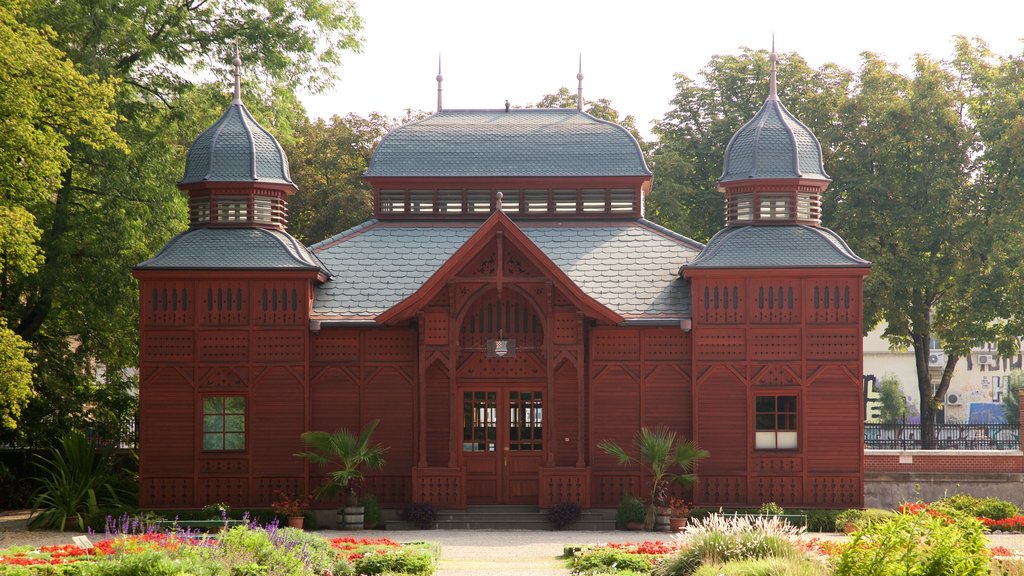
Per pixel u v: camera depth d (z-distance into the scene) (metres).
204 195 33.12
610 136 36.38
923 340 48.44
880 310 47.72
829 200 49.72
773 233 32.47
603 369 32.12
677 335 32.12
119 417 39.31
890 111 47.38
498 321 31.94
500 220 30.84
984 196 47.00
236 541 19.11
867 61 49.84
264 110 43.56
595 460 31.94
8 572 19.41
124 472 37.16
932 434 40.72
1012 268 44.91
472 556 25.08
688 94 53.25
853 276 31.55
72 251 36.16
